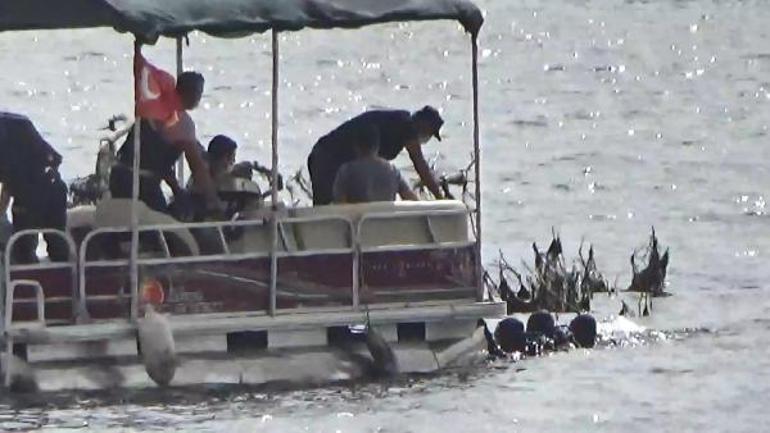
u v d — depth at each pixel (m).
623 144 154.12
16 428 55.94
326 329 62.41
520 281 79.81
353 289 62.41
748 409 61.22
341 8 61.16
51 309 59.59
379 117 65.06
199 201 61.81
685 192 121.50
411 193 64.94
